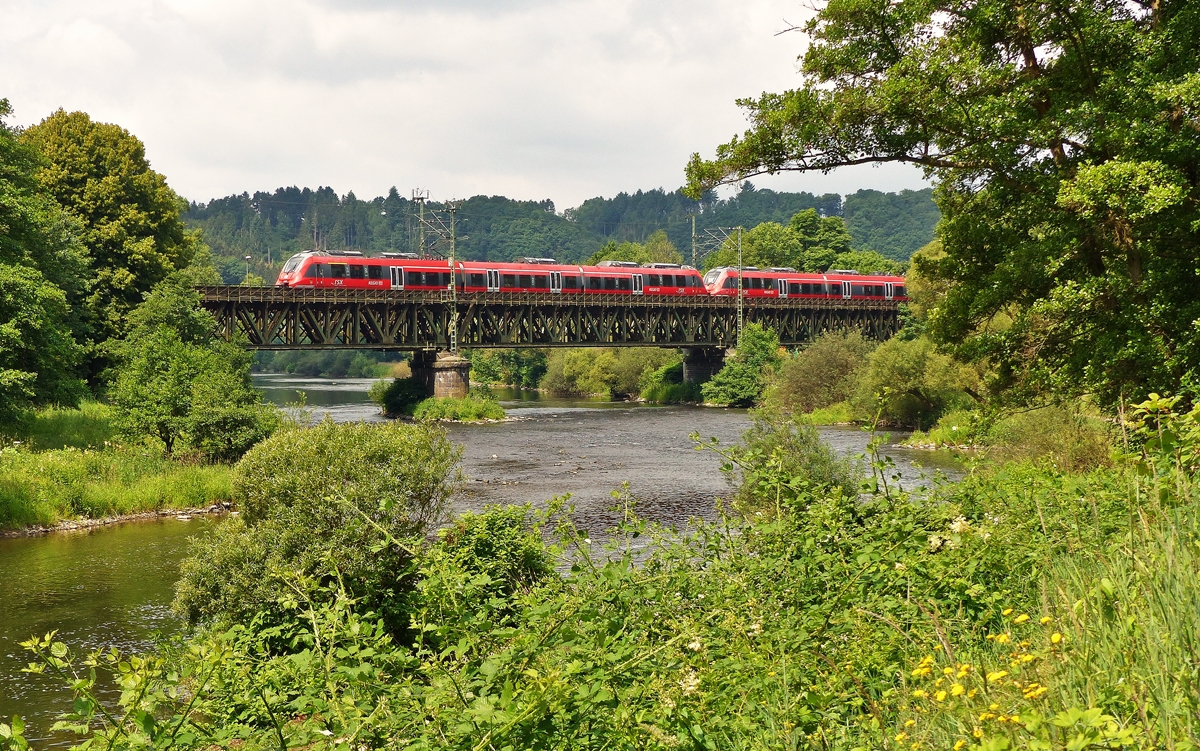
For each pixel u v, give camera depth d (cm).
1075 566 507
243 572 1160
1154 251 1392
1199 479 485
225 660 492
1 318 2981
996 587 591
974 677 375
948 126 1493
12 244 3256
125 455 2947
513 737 384
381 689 459
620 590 573
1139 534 463
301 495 1186
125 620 1552
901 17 1545
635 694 436
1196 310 1327
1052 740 295
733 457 801
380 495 1174
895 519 655
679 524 2319
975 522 711
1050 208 1498
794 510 724
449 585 525
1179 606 360
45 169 4559
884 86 1496
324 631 497
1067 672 356
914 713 409
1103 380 1478
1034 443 1831
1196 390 1215
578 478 3319
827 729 432
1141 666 350
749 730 438
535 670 404
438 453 1292
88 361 4444
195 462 3031
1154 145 1327
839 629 539
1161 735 308
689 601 638
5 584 1794
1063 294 1447
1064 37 1482
